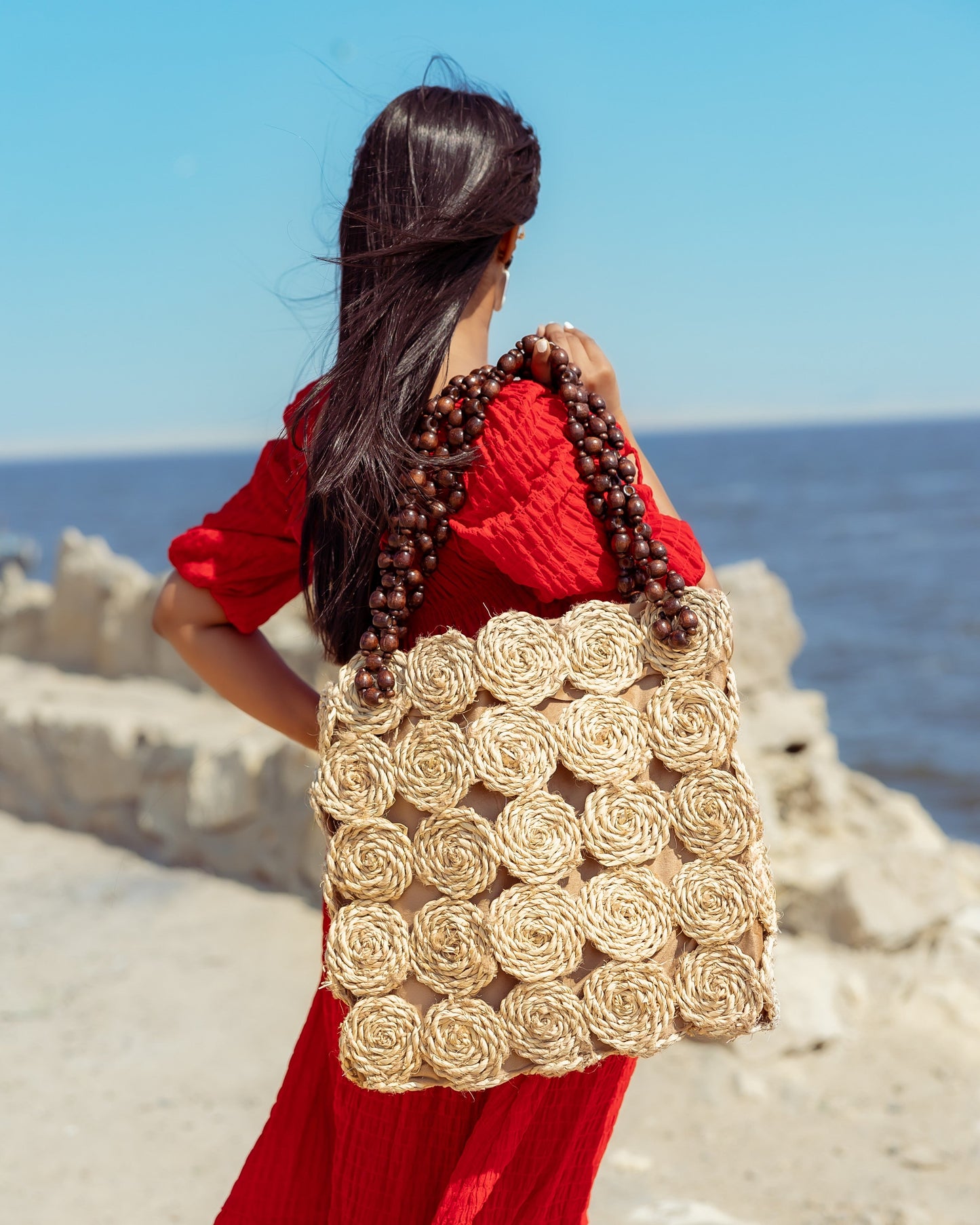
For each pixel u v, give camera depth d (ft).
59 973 14.20
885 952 13.26
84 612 26.00
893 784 47.16
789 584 129.70
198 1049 12.23
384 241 4.72
